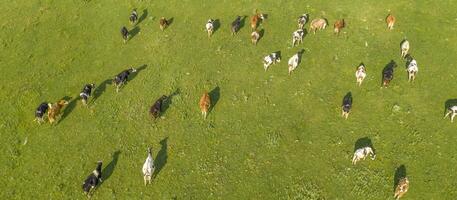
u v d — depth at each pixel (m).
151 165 23.95
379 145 25.27
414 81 28.55
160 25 33.62
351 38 31.73
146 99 28.69
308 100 27.97
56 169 25.20
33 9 36.97
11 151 26.22
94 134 26.88
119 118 27.67
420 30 32.06
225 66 30.53
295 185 23.80
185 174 24.66
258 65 30.38
